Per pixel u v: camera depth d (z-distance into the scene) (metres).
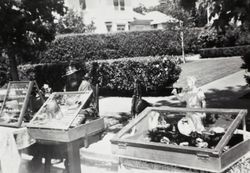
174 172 4.63
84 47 32.12
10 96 6.72
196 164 4.36
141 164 4.94
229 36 32.75
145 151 4.83
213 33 34.53
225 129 5.40
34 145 6.44
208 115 7.21
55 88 21.22
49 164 6.34
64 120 5.79
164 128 5.85
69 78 10.32
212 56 33.25
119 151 5.11
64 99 6.23
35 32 16.34
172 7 31.94
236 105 12.55
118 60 17.98
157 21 51.50
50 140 5.77
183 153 4.46
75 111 5.89
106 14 41.97
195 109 5.34
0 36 15.30
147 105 9.12
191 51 37.53
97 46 33.00
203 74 22.38
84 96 6.11
